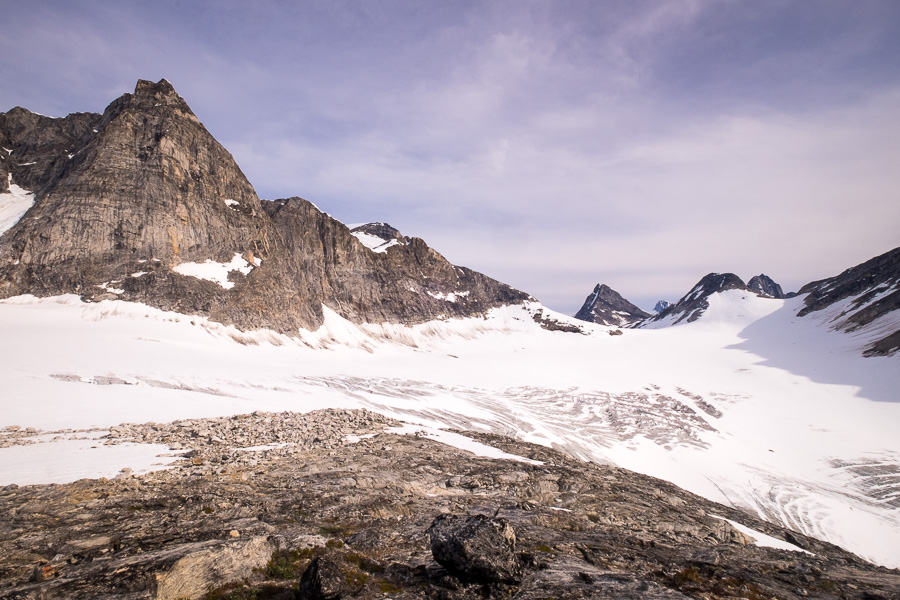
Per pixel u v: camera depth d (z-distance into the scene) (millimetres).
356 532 16578
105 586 10938
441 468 28625
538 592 12680
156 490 19531
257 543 13867
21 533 14570
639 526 24031
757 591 14672
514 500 24469
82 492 18469
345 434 36438
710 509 32625
